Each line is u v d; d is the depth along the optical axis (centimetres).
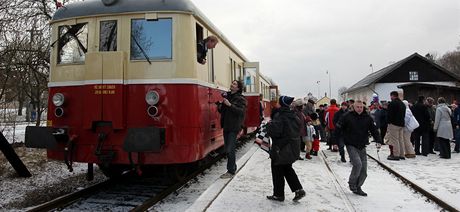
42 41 1262
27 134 684
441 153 1158
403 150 1125
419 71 3369
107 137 656
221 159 1121
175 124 650
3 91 1212
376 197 673
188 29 678
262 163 995
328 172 901
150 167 904
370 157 1186
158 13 673
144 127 617
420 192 702
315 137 1207
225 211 571
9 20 1103
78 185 823
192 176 848
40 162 1056
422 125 1204
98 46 691
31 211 577
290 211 575
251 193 676
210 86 793
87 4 711
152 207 621
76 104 678
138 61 667
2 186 786
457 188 736
